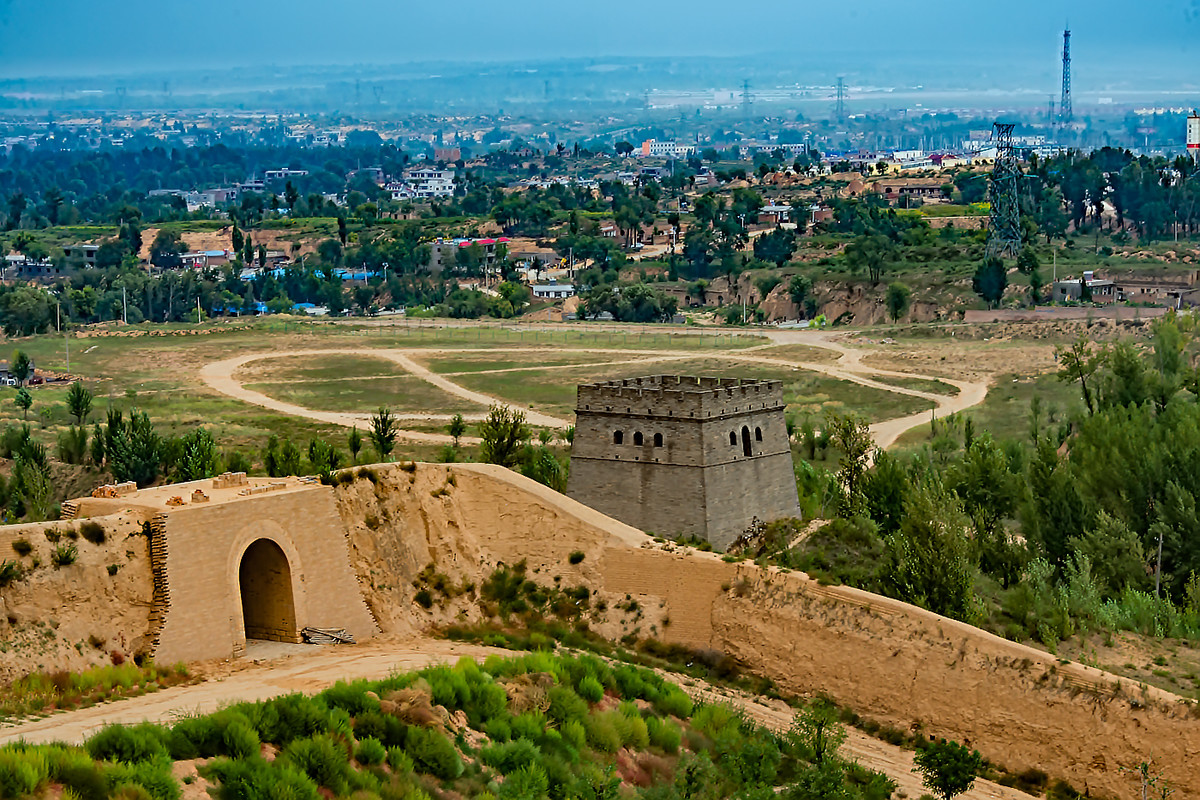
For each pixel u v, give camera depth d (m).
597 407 101.81
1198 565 105.38
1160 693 76.75
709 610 86.69
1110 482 114.25
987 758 78.69
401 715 64.88
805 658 83.94
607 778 67.31
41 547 69.25
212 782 56.84
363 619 79.75
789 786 71.62
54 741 56.09
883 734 81.00
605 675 77.06
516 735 68.56
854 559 93.50
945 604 86.81
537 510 90.25
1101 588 100.81
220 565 73.31
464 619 84.81
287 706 62.03
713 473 98.81
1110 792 75.88
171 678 68.94
